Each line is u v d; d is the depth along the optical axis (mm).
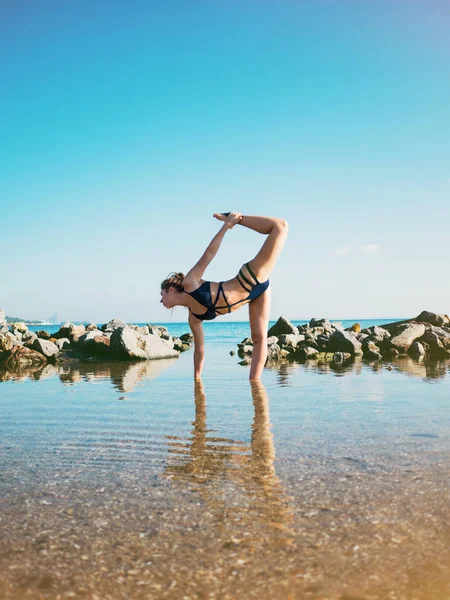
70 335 16172
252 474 3094
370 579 1890
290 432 4176
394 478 2982
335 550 2109
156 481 2996
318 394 6285
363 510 2510
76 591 1847
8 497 2775
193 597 1801
